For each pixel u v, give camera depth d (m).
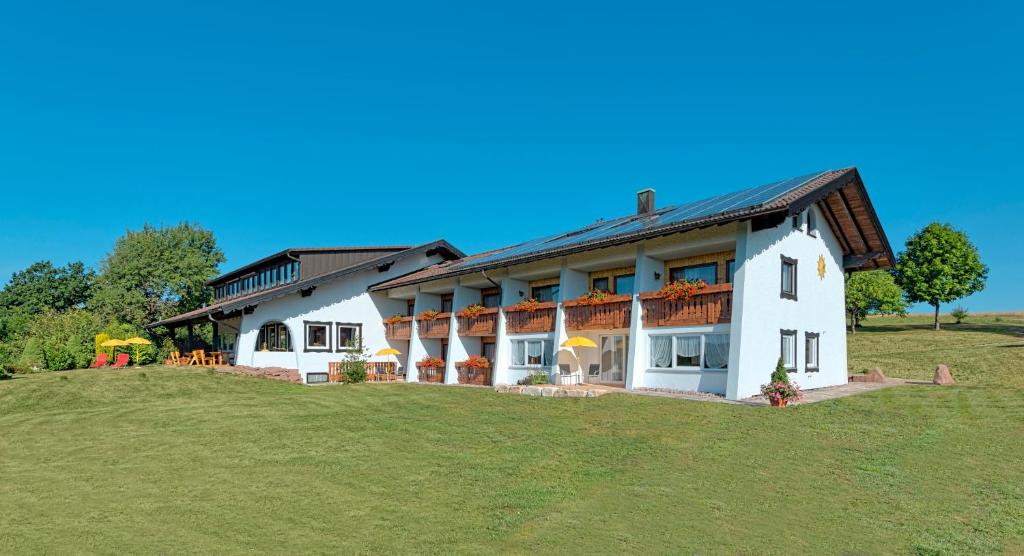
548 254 23.05
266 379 27.86
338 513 8.94
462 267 28.98
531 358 25.17
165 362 36.69
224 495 9.95
